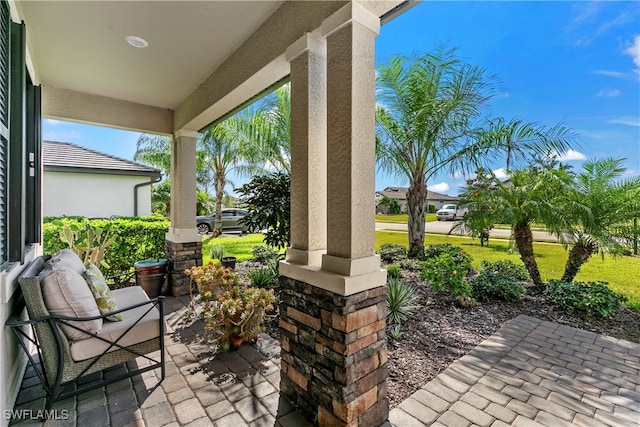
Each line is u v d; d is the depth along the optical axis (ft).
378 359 6.75
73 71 11.88
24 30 7.61
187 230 16.35
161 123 16.38
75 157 31.99
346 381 6.06
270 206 15.97
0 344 5.96
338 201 6.51
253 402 7.52
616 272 19.71
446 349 10.44
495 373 8.93
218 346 10.28
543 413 7.22
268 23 8.77
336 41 6.52
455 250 23.20
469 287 14.75
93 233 16.56
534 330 12.00
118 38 9.66
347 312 6.06
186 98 14.74
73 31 9.23
